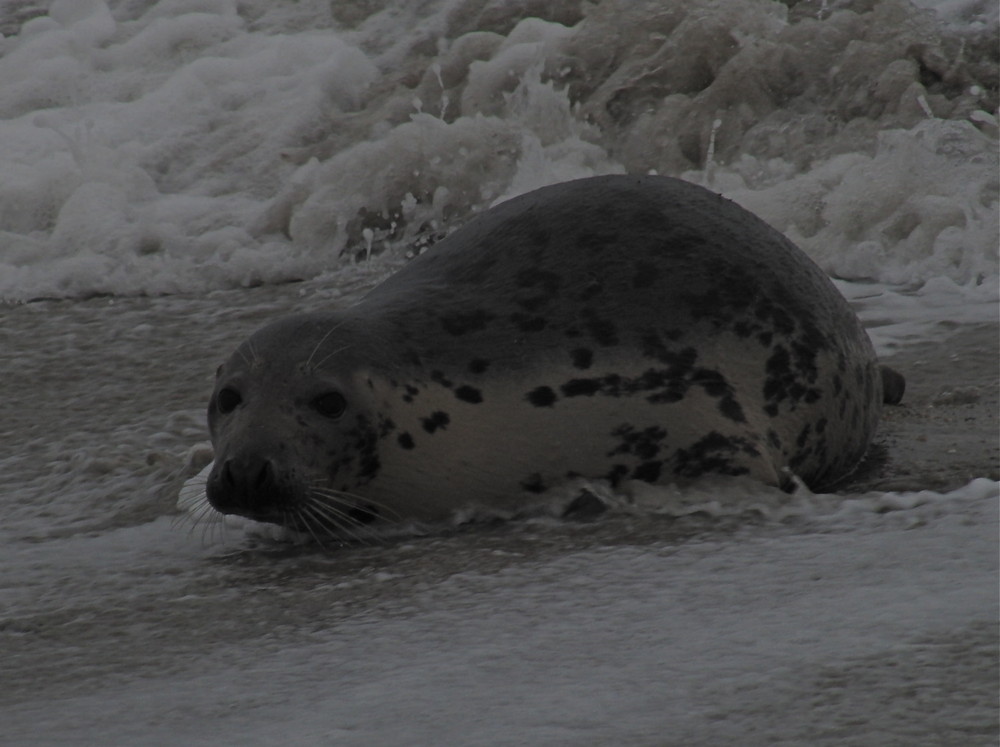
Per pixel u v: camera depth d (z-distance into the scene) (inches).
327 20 1689.2
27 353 1088.8
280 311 1173.1
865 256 1176.2
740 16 1480.1
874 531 607.2
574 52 1502.2
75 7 1787.6
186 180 1454.2
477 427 695.7
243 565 667.4
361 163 1365.7
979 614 486.0
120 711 494.0
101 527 746.8
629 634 515.5
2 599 644.1
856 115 1378.0
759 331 722.8
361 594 603.5
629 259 727.7
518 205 767.7
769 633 496.1
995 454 752.3
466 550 646.5
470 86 1502.2
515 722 444.5
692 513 663.8
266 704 486.6
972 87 1379.2
